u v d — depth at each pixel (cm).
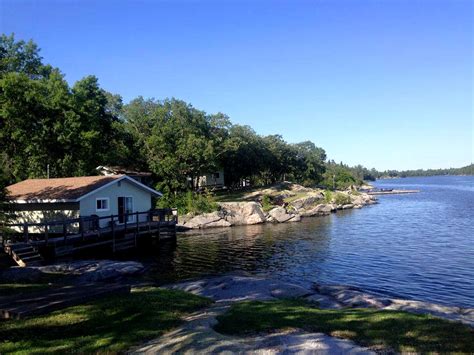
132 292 1378
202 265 2461
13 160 4047
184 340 878
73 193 2780
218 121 6925
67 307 1154
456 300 1667
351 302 1477
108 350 852
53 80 4131
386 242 3181
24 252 2125
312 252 2845
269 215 5131
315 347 830
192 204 4966
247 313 1126
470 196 8944
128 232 2928
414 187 15000
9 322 1035
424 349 838
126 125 5522
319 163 12731
